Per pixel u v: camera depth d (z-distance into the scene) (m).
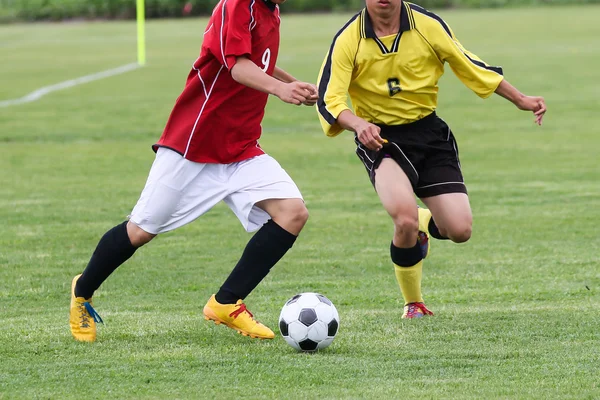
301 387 14.41
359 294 21.67
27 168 41.66
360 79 18.89
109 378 14.98
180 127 16.75
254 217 17.45
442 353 16.28
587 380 14.57
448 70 84.19
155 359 16.09
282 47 114.06
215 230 29.52
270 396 13.97
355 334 17.78
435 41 18.62
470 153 44.12
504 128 52.06
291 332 16.41
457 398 13.78
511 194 34.59
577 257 25.00
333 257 25.75
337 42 18.70
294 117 58.97
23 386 14.57
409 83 18.80
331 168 41.34
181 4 187.00
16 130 53.62
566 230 28.50
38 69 96.81
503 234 28.17
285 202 17.03
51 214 31.95
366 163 19.14
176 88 76.94
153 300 21.25
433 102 19.20
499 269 23.89
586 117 55.50
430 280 22.89
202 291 22.16
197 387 14.45
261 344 17.11
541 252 25.75
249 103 16.92
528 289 21.62
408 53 18.59
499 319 18.75
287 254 26.11
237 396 13.99
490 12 176.88
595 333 17.50
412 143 18.94
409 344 16.95
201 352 16.55
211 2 187.88
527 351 16.33
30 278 23.42
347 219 30.94
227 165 17.20
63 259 25.61
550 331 17.72
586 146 45.44
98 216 31.61
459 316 19.11
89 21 184.50
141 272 24.09
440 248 26.58
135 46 125.12
